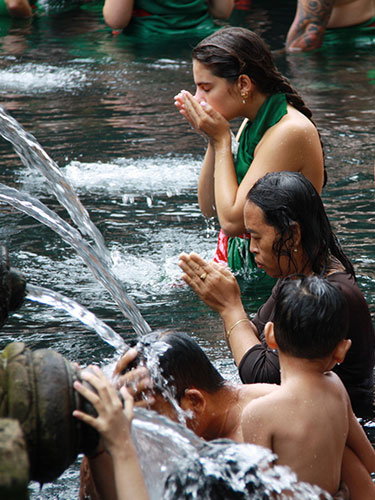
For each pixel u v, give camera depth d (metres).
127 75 27.83
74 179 17.48
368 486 7.76
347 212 15.62
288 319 7.25
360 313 9.03
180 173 18.00
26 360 5.60
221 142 11.84
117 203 16.30
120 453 5.79
